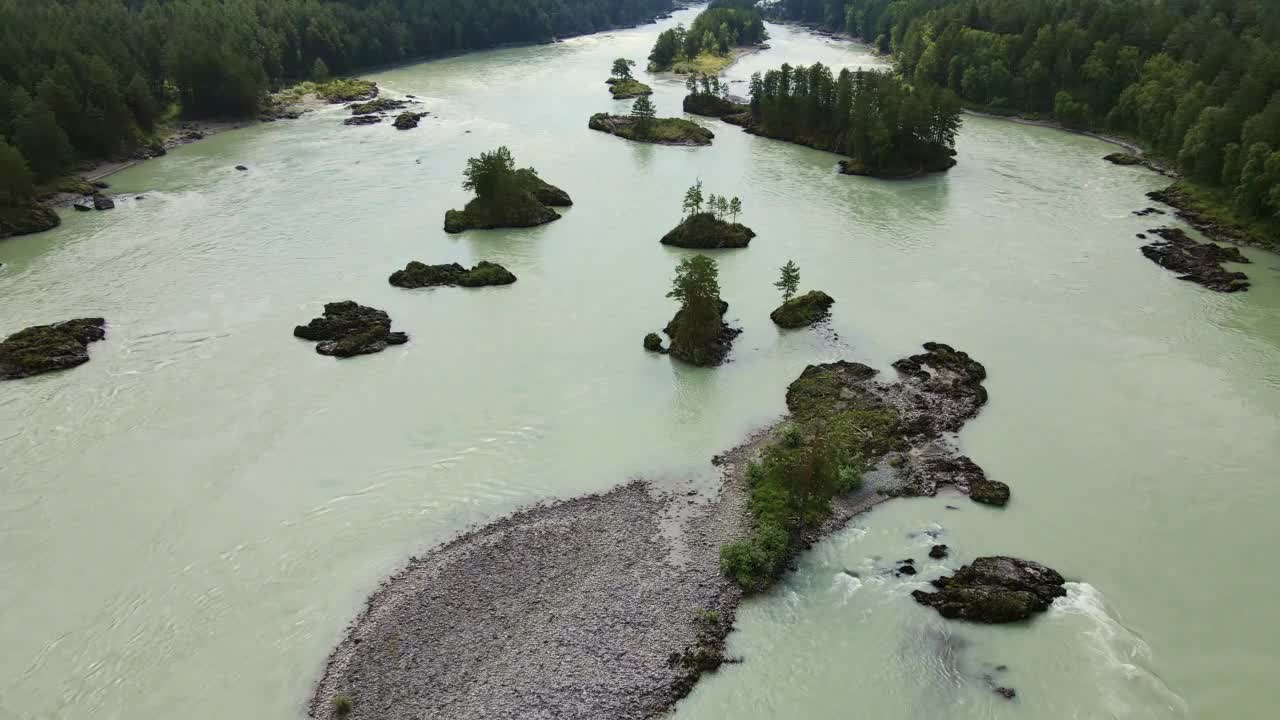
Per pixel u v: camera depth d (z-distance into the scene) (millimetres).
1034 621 48500
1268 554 53594
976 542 54938
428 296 93375
